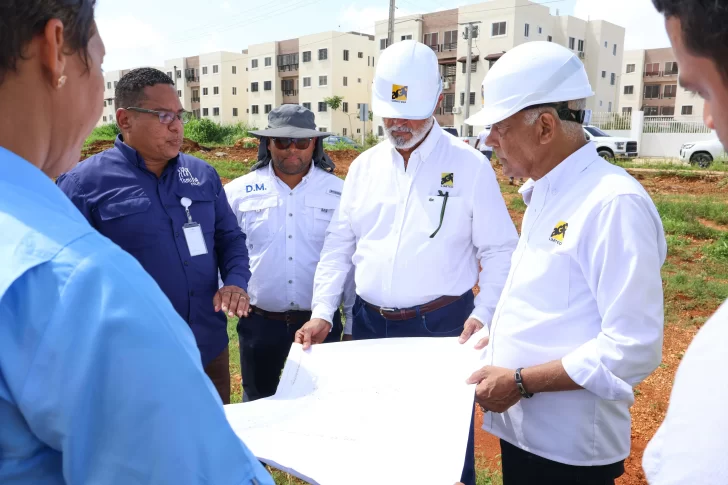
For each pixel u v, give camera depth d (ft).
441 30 150.20
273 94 201.16
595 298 6.00
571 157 6.22
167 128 7.98
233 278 8.75
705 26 2.45
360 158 9.42
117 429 2.44
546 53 6.19
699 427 2.45
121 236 8.02
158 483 2.48
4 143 2.79
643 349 5.49
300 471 4.97
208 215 8.75
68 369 2.38
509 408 6.77
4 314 2.37
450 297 8.71
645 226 5.58
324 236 10.71
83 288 2.44
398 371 6.84
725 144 2.69
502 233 8.54
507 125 6.33
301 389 6.73
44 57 2.75
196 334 8.65
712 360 2.50
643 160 79.36
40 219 2.54
